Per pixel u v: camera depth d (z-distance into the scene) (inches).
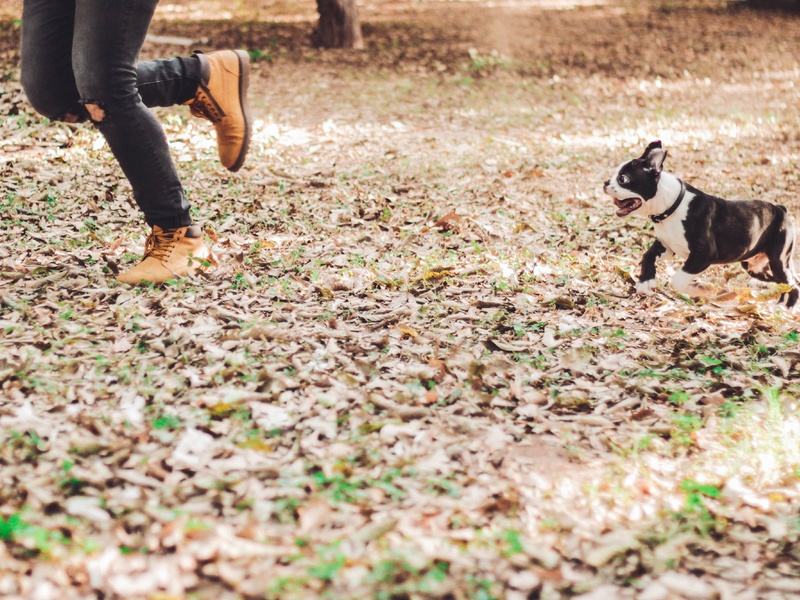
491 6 912.9
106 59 154.9
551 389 143.2
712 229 191.2
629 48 663.8
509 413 134.2
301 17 782.5
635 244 247.0
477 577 94.7
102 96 157.5
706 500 113.7
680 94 510.6
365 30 721.0
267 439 120.2
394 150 348.5
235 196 264.5
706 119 444.1
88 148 310.5
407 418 129.7
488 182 311.0
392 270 202.7
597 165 347.3
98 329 152.5
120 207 242.8
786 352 164.6
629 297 198.1
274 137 359.9
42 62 157.5
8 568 89.7
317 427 123.3
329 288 185.9
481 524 104.3
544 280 205.6
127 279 175.0
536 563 97.7
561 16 839.1
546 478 115.4
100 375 135.2
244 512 103.3
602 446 125.2
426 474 114.0
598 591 94.4
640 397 142.2
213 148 328.8
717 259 195.0
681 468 121.2
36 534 94.0
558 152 367.6
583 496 112.0
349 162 329.1
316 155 337.1
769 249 203.2
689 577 97.7
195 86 173.6
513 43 674.8
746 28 771.4
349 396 134.0
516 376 146.3
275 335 153.6
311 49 613.6
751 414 136.9
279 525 101.7
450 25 769.6
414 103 454.9
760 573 99.3
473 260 216.7
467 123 417.4
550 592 93.7
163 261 177.6
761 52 655.1
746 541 105.0
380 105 443.8
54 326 152.9
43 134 321.7
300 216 250.5
